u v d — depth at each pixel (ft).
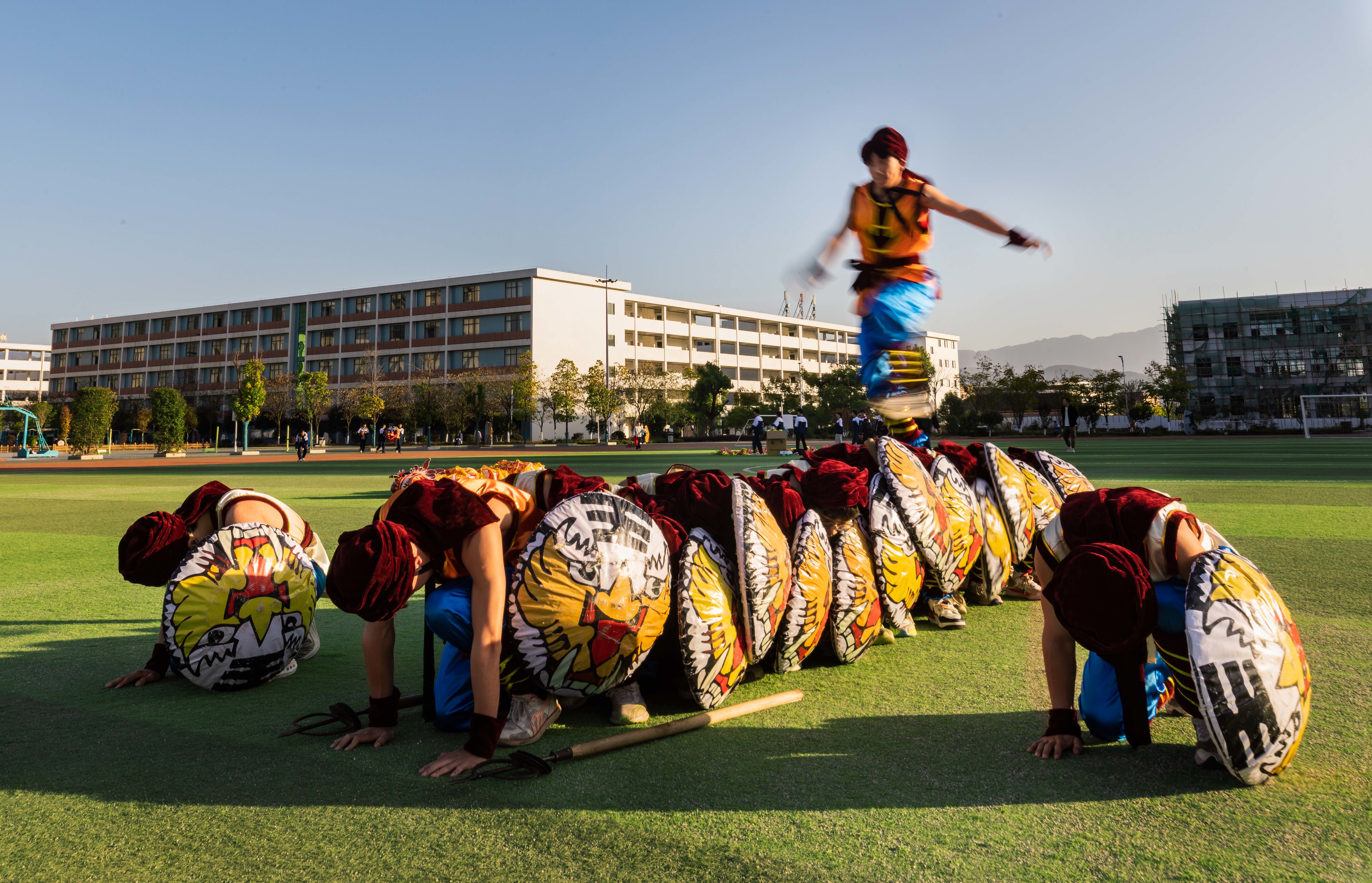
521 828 6.07
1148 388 254.68
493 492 8.16
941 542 12.07
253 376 141.90
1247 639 6.31
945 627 12.55
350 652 11.77
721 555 9.12
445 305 254.06
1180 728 8.13
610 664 7.92
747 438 249.96
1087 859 5.49
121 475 63.98
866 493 10.74
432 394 227.81
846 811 6.30
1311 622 11.89
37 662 11.09
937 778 6.93
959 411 256.32
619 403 235.20
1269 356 260.21
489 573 7.34
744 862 5.50
